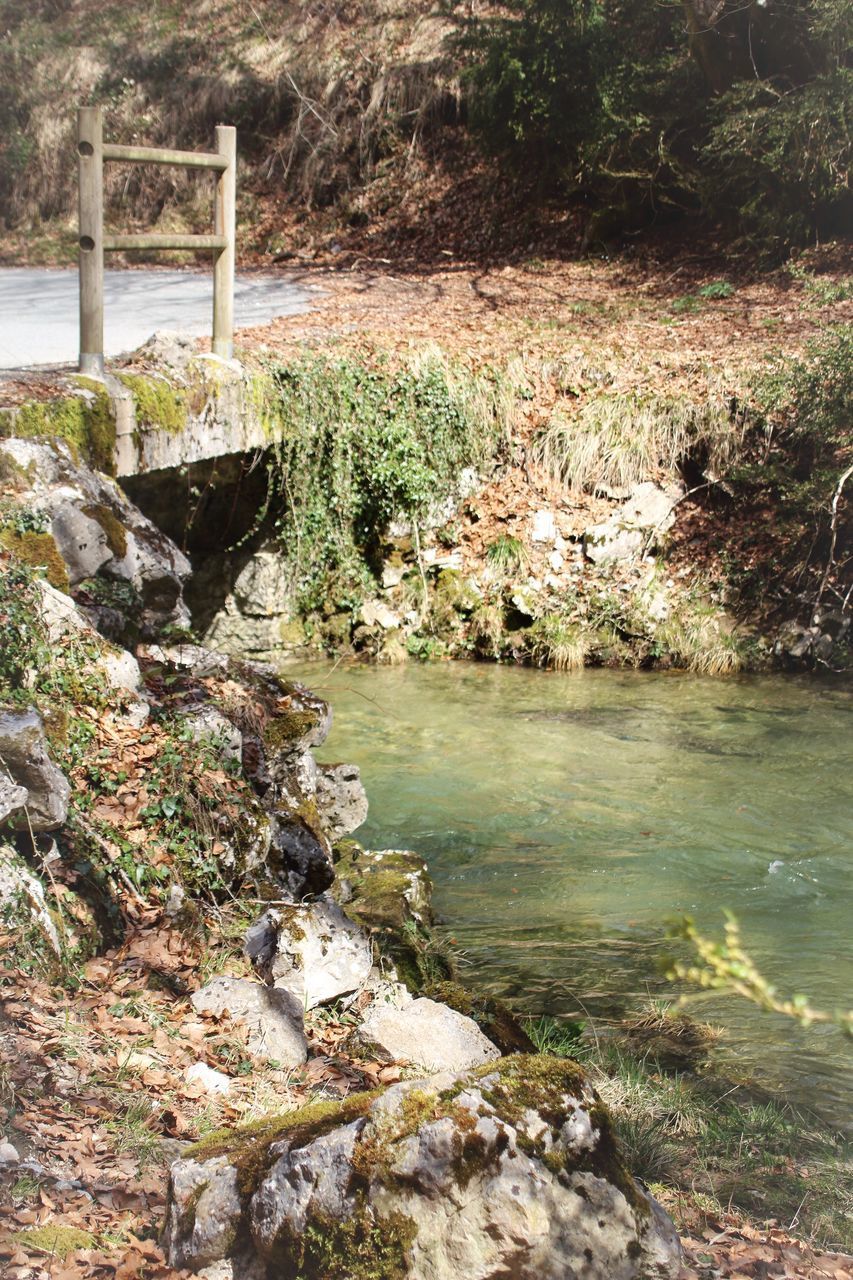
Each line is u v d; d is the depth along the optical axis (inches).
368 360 547.8
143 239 370.3
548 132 778.2
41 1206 132.1
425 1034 199.3
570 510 561.0
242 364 461.7
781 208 718.5
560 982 253.1
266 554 518.6
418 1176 116.0
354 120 908.0
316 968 215.6
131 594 288.4
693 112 745.6
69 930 198.4
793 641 523.2
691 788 384.5
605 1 751.7
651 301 702.5
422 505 548.4
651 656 528.1
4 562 240.5
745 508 559.2
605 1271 116.2
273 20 991.6
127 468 349.4
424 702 477.1
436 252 828.0
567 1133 120.3
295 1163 121.0
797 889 309.3
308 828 279.4
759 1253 150.0
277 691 301.9
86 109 334.6
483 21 788.6
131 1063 169.2
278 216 898.1
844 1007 239.5
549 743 428.5
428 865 326.0
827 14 641.0
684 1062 219.3
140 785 230.5
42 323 513.3
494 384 573.9
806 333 621.6
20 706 209.3
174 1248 125.2
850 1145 190.5
